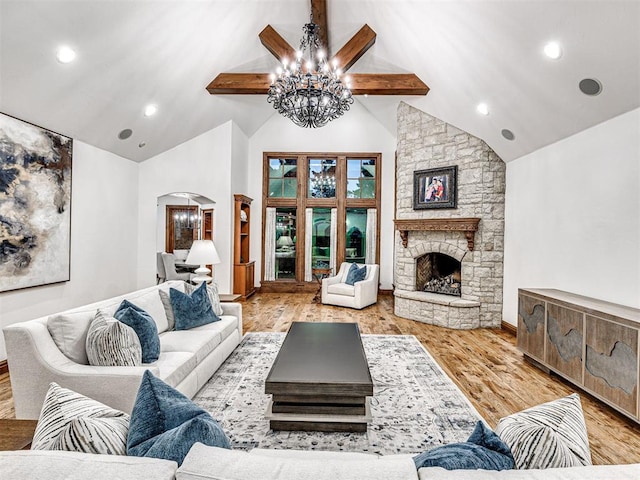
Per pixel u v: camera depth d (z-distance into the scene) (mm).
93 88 3836
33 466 814
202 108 5633
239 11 3947
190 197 6961
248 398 2748
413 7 3498
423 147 5629
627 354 2436
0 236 3352
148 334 2469
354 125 7738
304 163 7801
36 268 3777
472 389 3014
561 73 3059
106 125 4613
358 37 4535
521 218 4613
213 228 6586
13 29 2748
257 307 6211
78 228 4562
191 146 6445
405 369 3404
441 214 5422
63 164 4168
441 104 4941
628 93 2812
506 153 4809
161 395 1132
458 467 880
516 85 3557
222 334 3371
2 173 3352
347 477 794
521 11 2770
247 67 5070
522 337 3732
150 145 5852
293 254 7961
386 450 2127
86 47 3271
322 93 3666
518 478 793
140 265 6242
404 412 2588
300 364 2510
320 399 2305
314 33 4242
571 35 2693
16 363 2082
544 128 3842
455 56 3781
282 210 7973
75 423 986
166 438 970
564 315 3090
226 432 2293
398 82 4855
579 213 3535
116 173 5480
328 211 7895
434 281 5766
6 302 3465
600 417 2574
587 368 2799
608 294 3135
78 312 2389
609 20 2422
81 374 2037
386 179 7715
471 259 5141
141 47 3670
